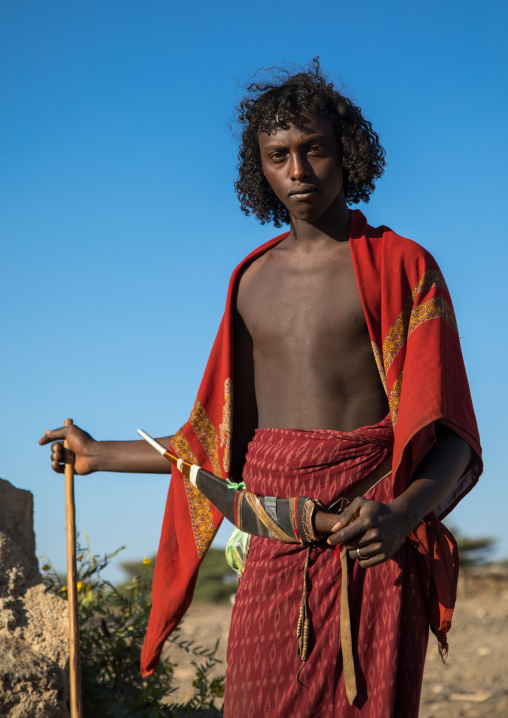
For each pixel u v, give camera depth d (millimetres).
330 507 2727
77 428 3525
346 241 2979
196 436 3268
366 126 3082
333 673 2658
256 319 3020
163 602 3312
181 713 4398
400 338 2779
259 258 3154
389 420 2811
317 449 2754
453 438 2752
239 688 2768
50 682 3324
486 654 7418
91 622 4500
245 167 3322
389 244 2877
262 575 2803
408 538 2713
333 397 2846
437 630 2797
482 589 12977
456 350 2750
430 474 2629
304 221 3010
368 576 2686
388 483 2754
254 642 2764
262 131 2936
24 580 3676
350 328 2846
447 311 2791
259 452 2895
